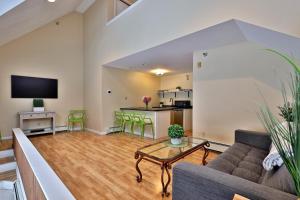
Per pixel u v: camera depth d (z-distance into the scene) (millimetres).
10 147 3875
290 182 1060
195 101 3857
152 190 2119
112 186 2211
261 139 2355
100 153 3488
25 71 4969
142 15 3742
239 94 3219
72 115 5902
